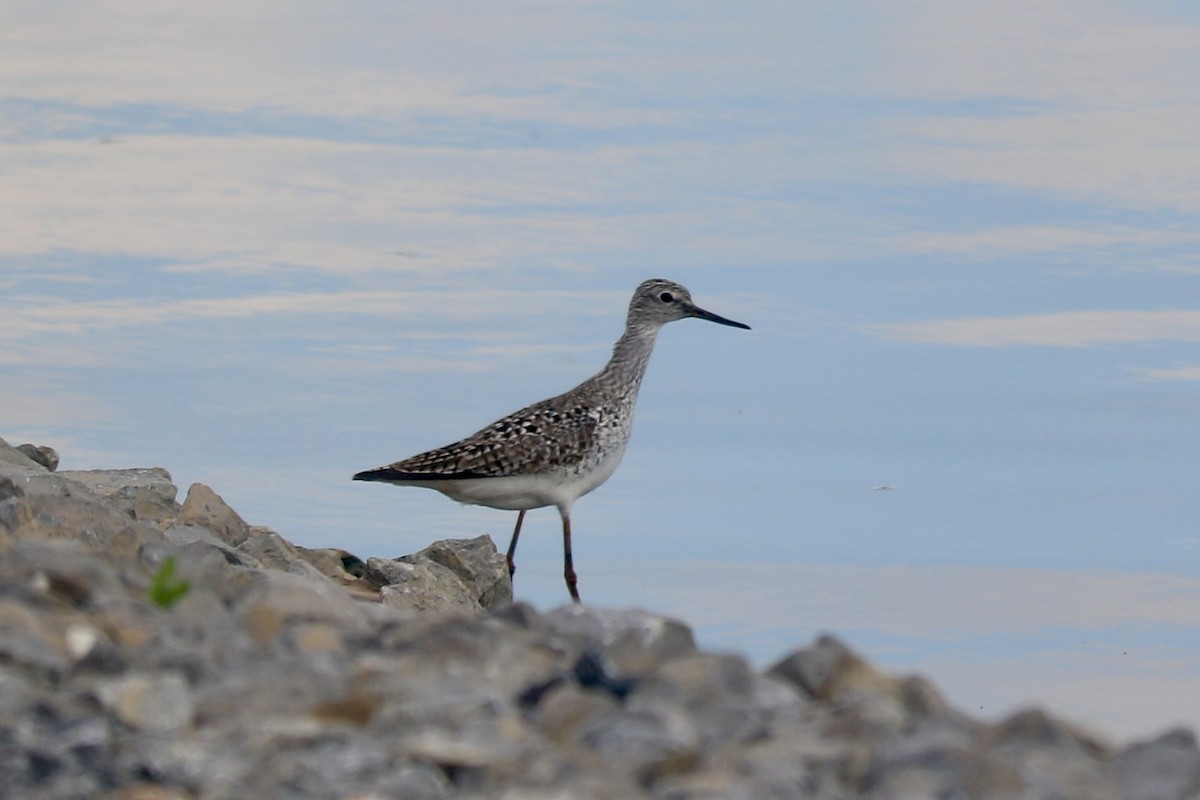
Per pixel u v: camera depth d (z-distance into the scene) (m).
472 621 13.02
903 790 10.10
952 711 12.20
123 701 10.69
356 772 10.04
